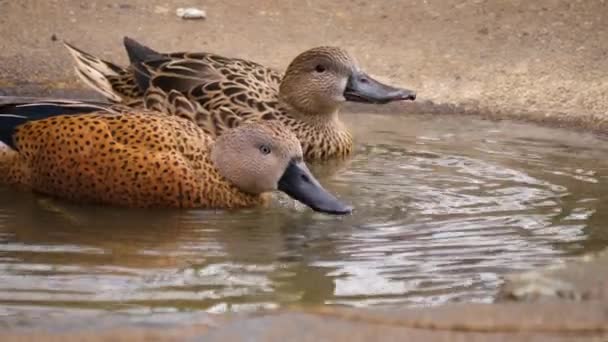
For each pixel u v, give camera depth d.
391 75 17.84
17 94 16.50
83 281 9.77
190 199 12.26
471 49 18.91
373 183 13.19
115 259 10.42
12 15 19.73
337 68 15.16
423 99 17.00
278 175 12.28
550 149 14.71
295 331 7.01
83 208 12.24
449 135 15.39
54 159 12.40
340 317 7.24
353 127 15.85
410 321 7.22
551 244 10.97
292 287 9.73
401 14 20.44
